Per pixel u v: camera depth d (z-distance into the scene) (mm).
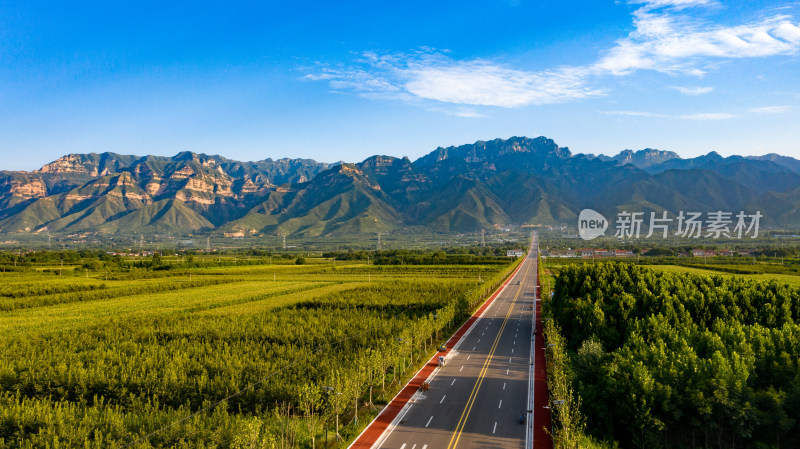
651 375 53250
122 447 42094
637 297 84812
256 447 42125
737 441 51125
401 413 55719
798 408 49688
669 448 51531
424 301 121125
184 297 144250
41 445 41938
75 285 148250
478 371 72375
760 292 83625
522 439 48438
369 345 75500
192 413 52000
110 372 61062
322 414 53312
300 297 140625
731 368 53281
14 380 60094
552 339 73500
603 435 53562
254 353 71000
